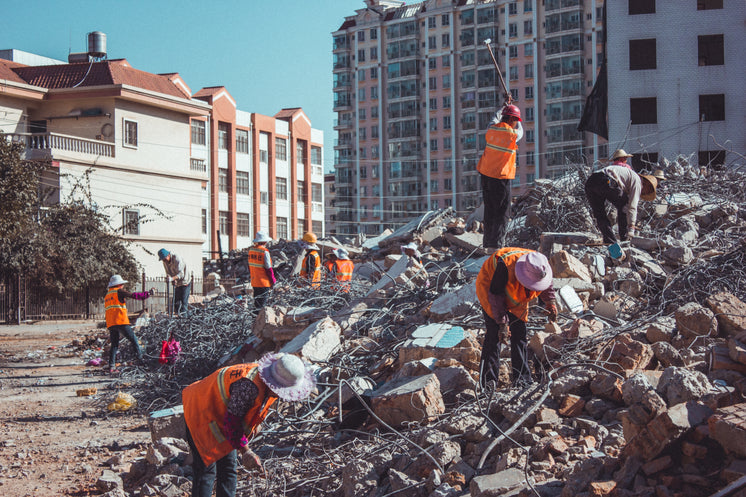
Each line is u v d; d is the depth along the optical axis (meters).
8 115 35.72
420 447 5.48
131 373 12.14
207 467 4.67
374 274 14.39
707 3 40.44
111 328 12.94
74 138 35.56
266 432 6.87
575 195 12.87
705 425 4.46
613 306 8.33
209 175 59.62
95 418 9.54
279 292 13.81
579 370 6.39
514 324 6.79
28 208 21.69
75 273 30.44
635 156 40.59
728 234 11.09
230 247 61.59
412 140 94.56
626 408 5.78
